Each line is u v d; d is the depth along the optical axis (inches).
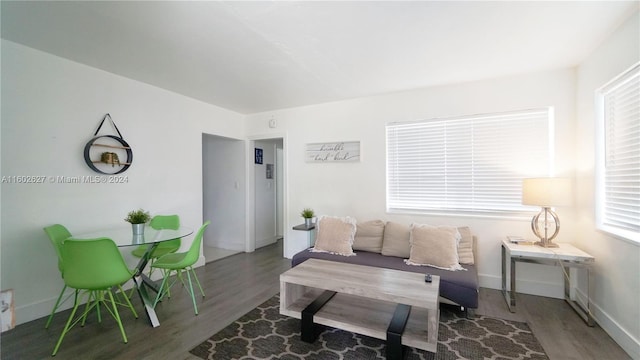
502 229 126.5
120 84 124.6
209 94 150.3
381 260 121.5
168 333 91.7
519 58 106.9
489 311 106.0
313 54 103.3
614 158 91.6
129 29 86.2
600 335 89.4
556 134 117.6
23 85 97.8
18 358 78.5
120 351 82.0
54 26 84.5
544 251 103.4
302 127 173.0
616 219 90.0
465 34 89.7
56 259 105.7
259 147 210.1
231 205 201.5
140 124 132.6
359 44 96.0
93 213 116.3
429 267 112.2
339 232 136.3
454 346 84.4
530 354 80.4
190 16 79.1
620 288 84.7
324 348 84.0
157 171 139.9
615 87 89.6
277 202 248.1
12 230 96.3
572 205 115.3
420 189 145.1
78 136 111.7
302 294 105.5
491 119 130.1
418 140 145.2
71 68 109.3
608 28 85.9
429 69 117.2
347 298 100.9
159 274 139.9
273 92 146.9
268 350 82.9
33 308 99.9
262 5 74.2
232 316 103.2
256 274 148.9
